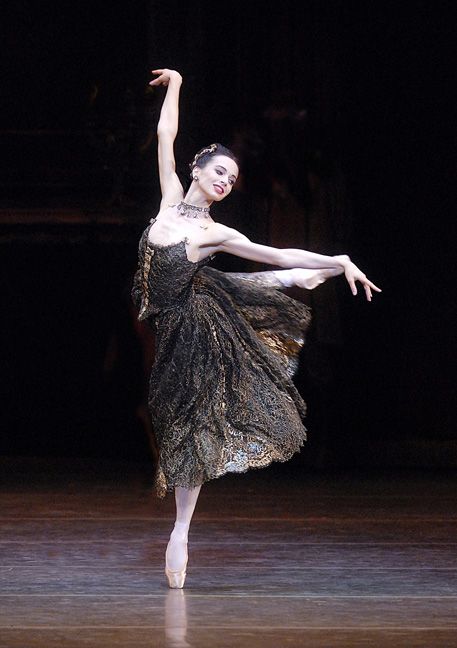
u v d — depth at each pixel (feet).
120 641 35.68
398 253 102.53
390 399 102.42
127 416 104.83
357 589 43.57
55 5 112.78
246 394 43.91
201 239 44.01
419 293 101.81
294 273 44.52
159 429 44.21
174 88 46.75
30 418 105.60
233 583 44.70
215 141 100.42
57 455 94.07
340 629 37.37
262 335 45.24
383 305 102.42
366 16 101.04
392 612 39.83
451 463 86.22
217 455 43.37
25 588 43.55
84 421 105.40
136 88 108.68
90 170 108.06
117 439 104.22
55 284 106.32
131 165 106.73
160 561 49.01
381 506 65.72
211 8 100.83
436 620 38.70
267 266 90.68
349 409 102.53
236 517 61.62
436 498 69.05
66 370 105.81
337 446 94.63
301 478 78.74
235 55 100.78
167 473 43.57
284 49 100.32
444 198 101.14
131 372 104.53
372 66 101.91
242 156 90.27
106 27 111.24
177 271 43.80
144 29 108.68
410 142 102.27
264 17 100.27
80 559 49.42
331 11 100.07
